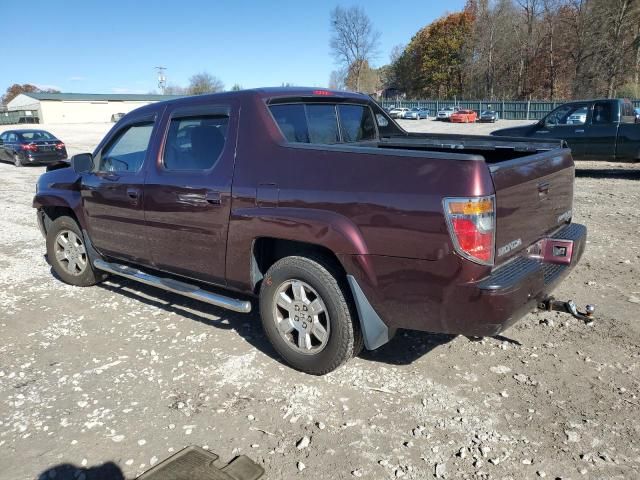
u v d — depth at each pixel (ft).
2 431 10.19
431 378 11.60
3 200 36.83
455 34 266.16
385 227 9.95
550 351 12.58
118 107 268.00
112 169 15.80
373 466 8.95
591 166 47.57
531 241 11.19
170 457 9.27
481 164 9.25
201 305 16.28
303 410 10.57
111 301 16.84
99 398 11.23
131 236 15.14
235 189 12.07
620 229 23.68
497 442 9.45
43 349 13.57
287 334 12.00
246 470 8.89
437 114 179.01
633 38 180.55
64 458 9.38
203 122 13.19
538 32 223.10
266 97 12.41
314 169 10.94
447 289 9.57
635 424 9.80
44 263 21.27
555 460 8.95
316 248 11.43
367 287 10.35
